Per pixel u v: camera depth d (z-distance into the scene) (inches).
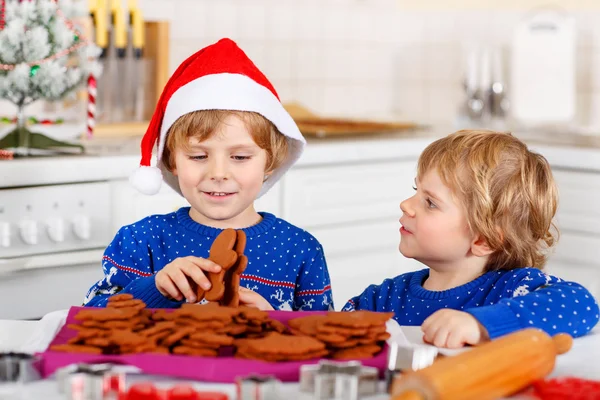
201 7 122.7
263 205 97.4
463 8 141.8
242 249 43.1
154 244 60.7
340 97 142.3
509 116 134.1
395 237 112.0
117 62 106.0
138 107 108.7
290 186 99.8
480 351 31.9
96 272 87.3
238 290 42.8
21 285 83.1
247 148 55.2
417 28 146.9
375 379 31.9
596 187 105.0
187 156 55.4
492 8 138.8
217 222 61.0
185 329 36.0
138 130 105.4
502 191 51.9
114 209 87.3
